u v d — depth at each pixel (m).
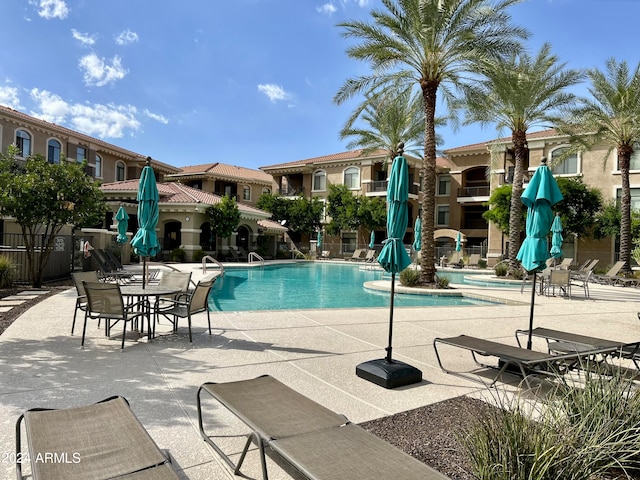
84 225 13.05
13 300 9.68
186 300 7.11
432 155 16.16
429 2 14.16
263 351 5.93
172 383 4.49
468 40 14.78
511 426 2.67
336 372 5.12
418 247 25.41
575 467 2.44
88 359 5.27
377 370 4.82
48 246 12.36
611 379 3.43
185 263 27.23
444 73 16.14
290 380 4.77
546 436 2.56
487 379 5.07
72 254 15.56
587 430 2.68
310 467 2.21
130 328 7.16
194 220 29.05
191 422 3.57
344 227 38.34
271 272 23.95
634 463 2.82
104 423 2.58
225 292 14.78
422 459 3.03
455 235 34.00
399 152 5.15
